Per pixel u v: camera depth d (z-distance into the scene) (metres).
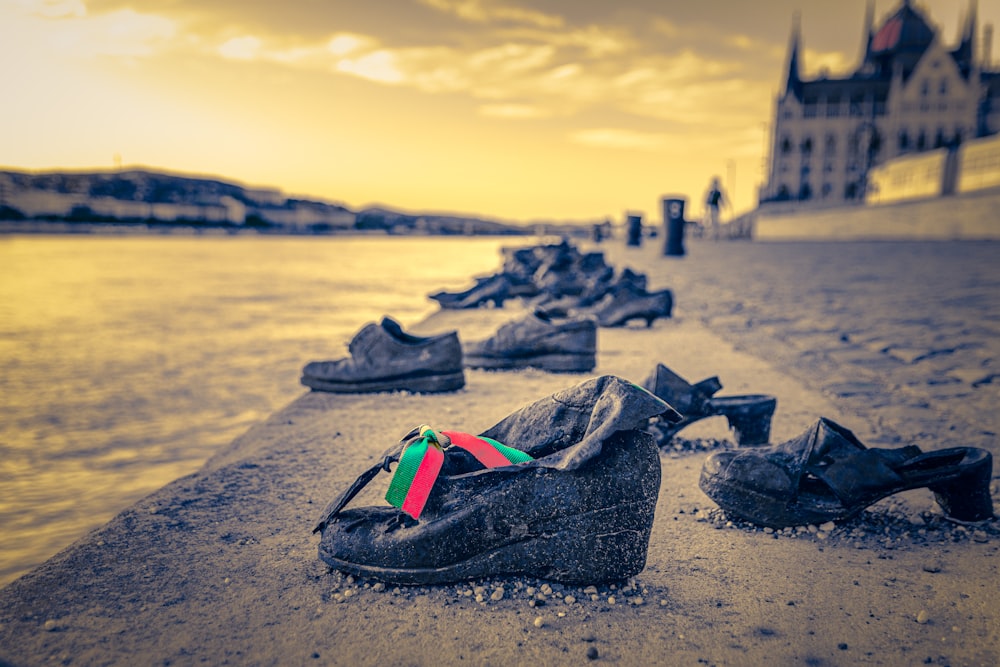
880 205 12.60
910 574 0.61
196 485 0.79
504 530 0.57
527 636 0.52
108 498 0.95
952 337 1.80
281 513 0.72
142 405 1.45
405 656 0.50
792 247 9.71
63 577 0.59
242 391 1.58
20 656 0.49
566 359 1.40
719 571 0.61
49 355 2.04
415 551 0.57
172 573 0.60
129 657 0.49
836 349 1.65
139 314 3.10
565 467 0.55
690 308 2.60
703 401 0.93
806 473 0.70
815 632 0.53
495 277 2.80
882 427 1.01
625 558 0.57
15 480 1.01
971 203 9.96
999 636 0.52
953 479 0.68
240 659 0.49
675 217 6.91
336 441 0.95
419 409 1.12
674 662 0.49
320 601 0.56
